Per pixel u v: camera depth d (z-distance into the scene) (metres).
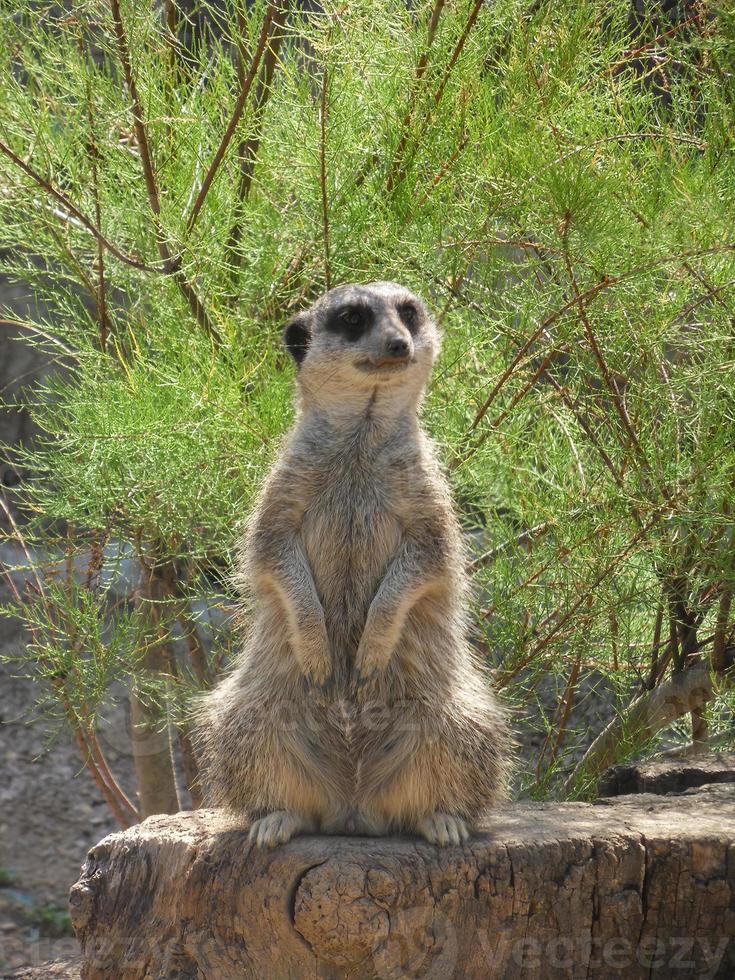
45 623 8.00
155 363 7.27
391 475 5.38
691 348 7.17
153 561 7.63
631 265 6.41
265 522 5.41
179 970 5.04
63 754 12.38
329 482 5.41
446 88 7.02
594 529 7.12
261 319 7.70
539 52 6.99
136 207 7.12
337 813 5.27
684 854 4.89
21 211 7.62
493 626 7.43
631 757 7.70
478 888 4.73
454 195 7.43
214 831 5.29
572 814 5.42
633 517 7.06
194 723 7.59
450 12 7.00
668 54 7.34
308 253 7.37
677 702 7.61
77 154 7.23
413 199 7.02
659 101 8.05
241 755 5.23
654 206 6.53
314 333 5.64
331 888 4.55
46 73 6.95
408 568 5.24
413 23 7.25
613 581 7.22
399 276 7.23
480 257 7.23
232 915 4.89
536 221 6.72
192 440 6.64
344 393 5.37
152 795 8.26
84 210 7.25
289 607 5.20
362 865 4.63
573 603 7.30
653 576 7.56
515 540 7.34
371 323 5.40
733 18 6.66
